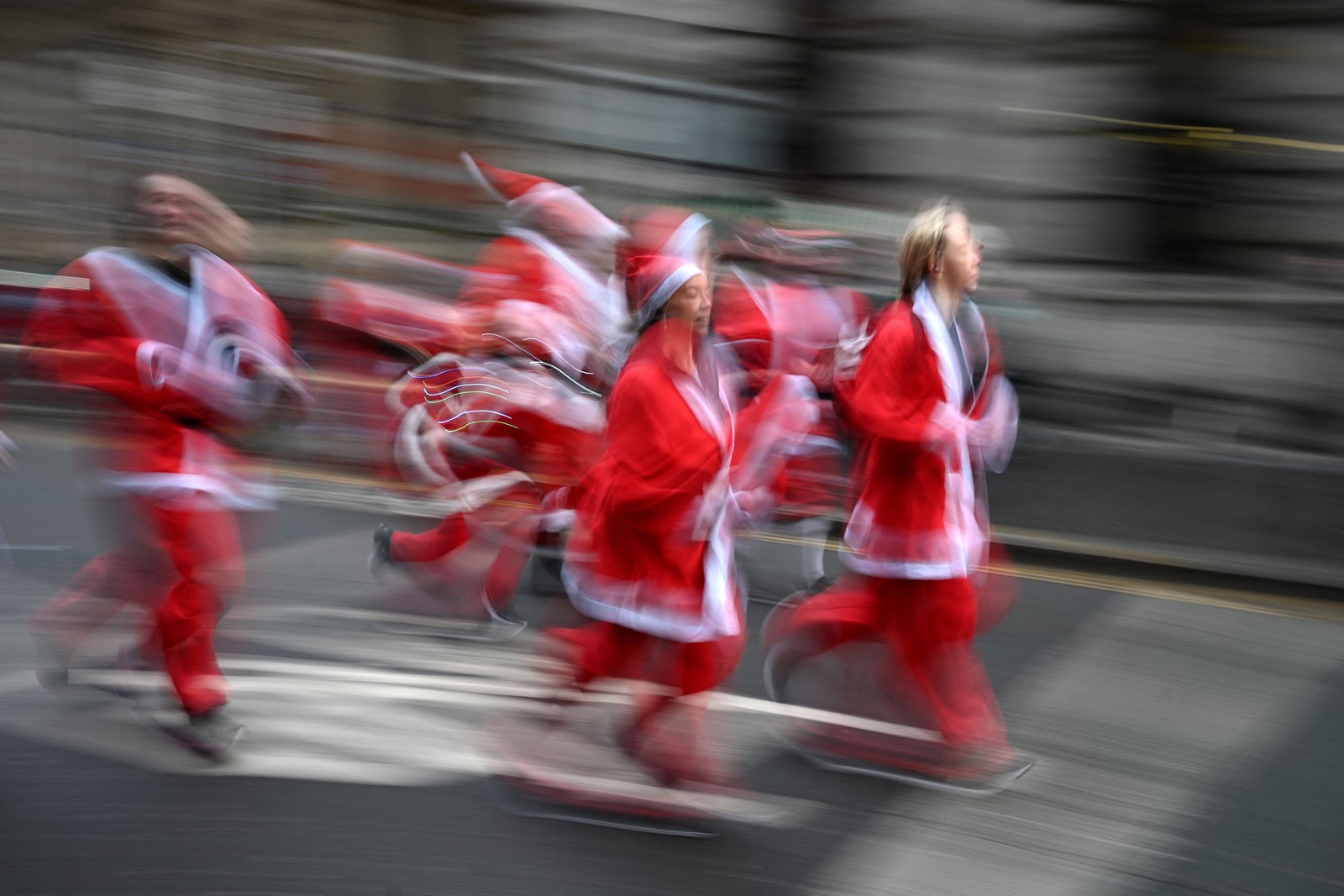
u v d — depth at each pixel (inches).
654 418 197.2
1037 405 502.9
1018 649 282.7
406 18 594.2
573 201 301.9
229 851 190.4
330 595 295.4
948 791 217.2
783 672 244.7
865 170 597.9
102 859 186.9
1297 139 590.6
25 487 359.9
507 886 184.9
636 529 201.6
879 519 223.9
